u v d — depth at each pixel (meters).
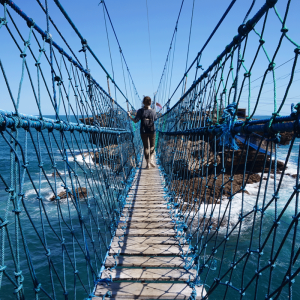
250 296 5.50
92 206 10.06
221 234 7.95
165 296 2.08
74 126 2.06
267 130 1.18
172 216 3.69
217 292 5.56
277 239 7.50
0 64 1.07
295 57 0.98
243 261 6.54
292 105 1.06
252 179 12.97
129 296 2.08
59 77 1.82
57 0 1.77
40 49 1.54
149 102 6.13
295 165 18.72
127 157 6.62
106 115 4.15
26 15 1.33
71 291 5.80
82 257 6.89
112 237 3.07
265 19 1.17
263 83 1.23
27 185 13.75
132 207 4.11
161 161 8.03
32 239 7.82
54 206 10.41
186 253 2.66
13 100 1.16
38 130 1.44
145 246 2.83
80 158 20.55
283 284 1.05
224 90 1.82
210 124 2.11
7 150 32.34
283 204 10.18
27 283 6.03
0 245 1.04
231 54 1.71
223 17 1.86
